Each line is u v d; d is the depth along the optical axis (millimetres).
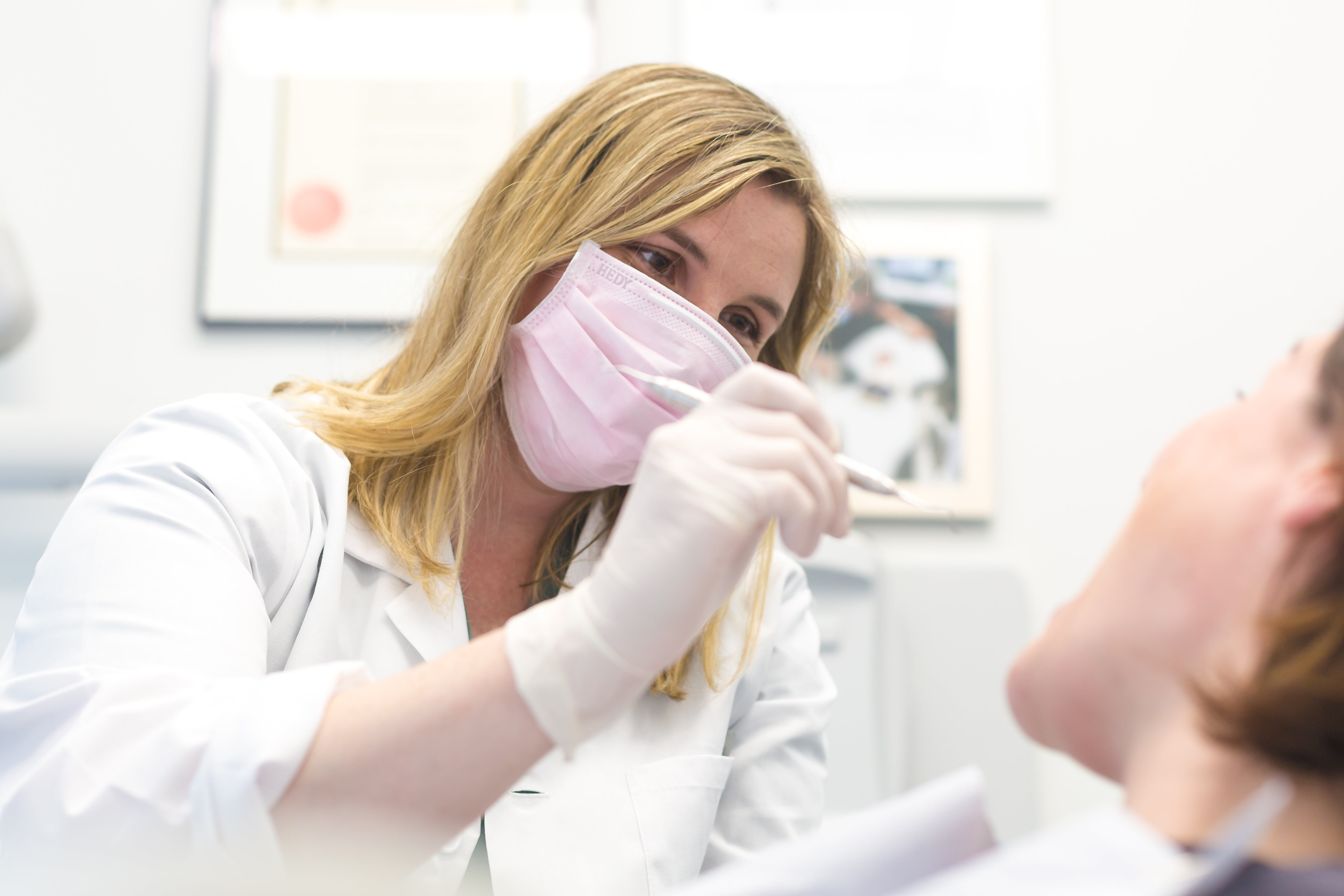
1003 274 1938
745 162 1066
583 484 1100
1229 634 550
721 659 1161
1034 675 634
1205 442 602
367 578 1056
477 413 1086
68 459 1687
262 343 1911
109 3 1987
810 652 1271
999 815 1774
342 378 1667
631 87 1127
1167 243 1940
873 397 1888
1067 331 1925
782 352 1312
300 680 739
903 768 1715
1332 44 1967
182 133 1972
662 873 1012
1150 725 581
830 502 755
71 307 1914
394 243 1931
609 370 1023
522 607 1171
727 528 704
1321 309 1916
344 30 1985
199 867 446
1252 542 552
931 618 1824
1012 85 1963
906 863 597
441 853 949
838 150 1953
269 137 1951
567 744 705
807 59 1973
